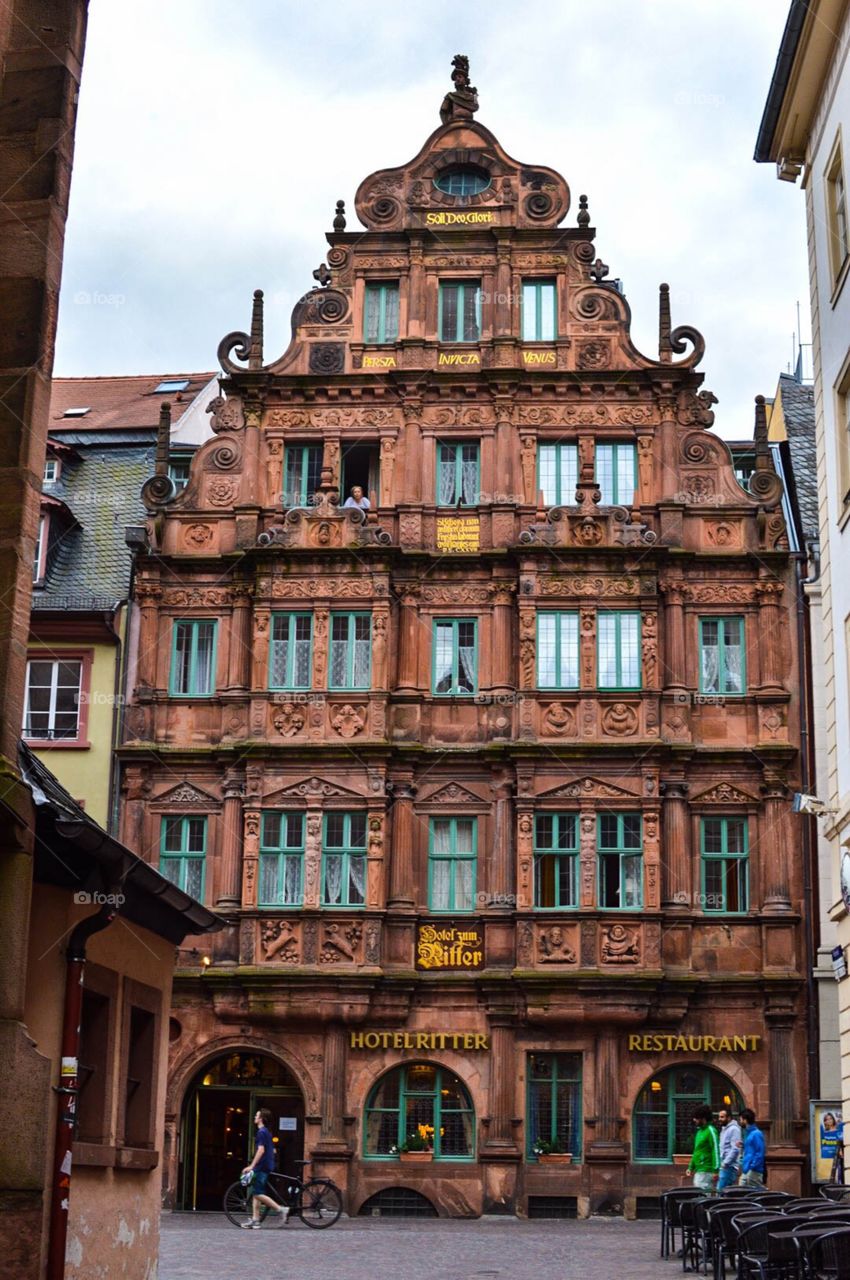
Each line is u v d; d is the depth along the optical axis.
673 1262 24.25
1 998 14.97
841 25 28.19
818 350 30.78
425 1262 24.20
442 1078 37.31
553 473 40.19
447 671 39.12
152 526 40.09
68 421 47.31
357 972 36.84
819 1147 35.34
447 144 41.94
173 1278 20.94
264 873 38.03
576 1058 37.22
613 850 37.78
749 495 39.78
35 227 16.48
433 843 38.34
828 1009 36.72
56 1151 15.74
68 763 39.03
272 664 38.91
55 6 17.03
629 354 40.34
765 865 37.81
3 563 15.66
